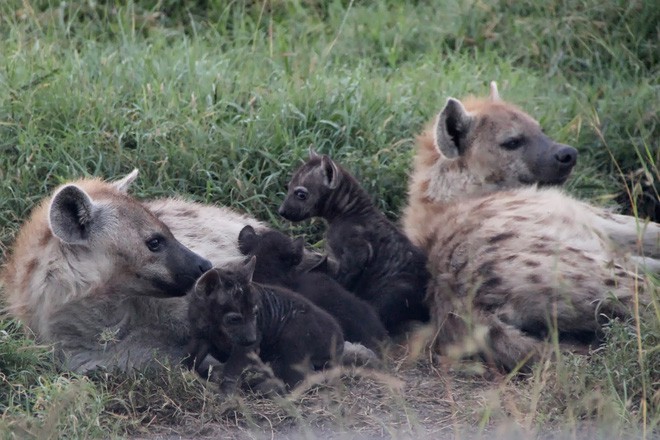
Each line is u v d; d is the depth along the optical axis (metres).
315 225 11.16
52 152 11.05
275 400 7.95
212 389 8.16
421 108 12.56
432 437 7.67
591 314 8.73
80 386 7.84
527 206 9.59
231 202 11.10
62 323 8.63
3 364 8.29
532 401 7.59
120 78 12.45
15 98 11.52
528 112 12.99
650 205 12.39
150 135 11.26
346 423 7.86
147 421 7.91
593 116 12.88
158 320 8.80
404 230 10.63
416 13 15.54
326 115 12.03
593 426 7.64
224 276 8.10
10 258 9.54
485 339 8.78
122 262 8.55
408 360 9.03
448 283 9.31
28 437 7.29
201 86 12.33
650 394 7.90
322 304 9.07
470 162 10.77
